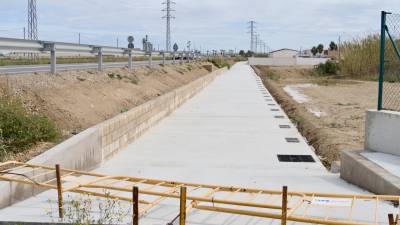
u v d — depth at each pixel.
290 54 120.00
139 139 12.39
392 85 23.44
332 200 5.85
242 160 10.17
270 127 14.34
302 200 5.78
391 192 6.30
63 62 25.28
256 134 13.20
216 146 11.57
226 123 14.98
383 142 8.32
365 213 5.82
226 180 8.15
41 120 8.31
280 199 6.64
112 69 17.31
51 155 7.09
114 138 10.41
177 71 28.00
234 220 5.55
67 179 6.56
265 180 8.16
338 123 15.59
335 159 10.52
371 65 41.91
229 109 18.33
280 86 35.19
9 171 6.28
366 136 8.67
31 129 7.89
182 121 15.37
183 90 20.00
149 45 30.73
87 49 14.48
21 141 7.54
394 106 19.69
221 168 9.35
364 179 7.34
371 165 7.36
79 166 8.20
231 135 13.00
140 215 5.55
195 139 12.41
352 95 27.31
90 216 5.46
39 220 5.30
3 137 7.40
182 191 4.59
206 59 55.53
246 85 31.20
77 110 10.62
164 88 19.75
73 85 12.06
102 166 9.34
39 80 10.87
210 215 5.70
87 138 8.59
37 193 6.50
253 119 15.83
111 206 5.65
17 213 5.59
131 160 10.02
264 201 6.52
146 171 8.86
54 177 7.04
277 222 5.51
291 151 11.15
